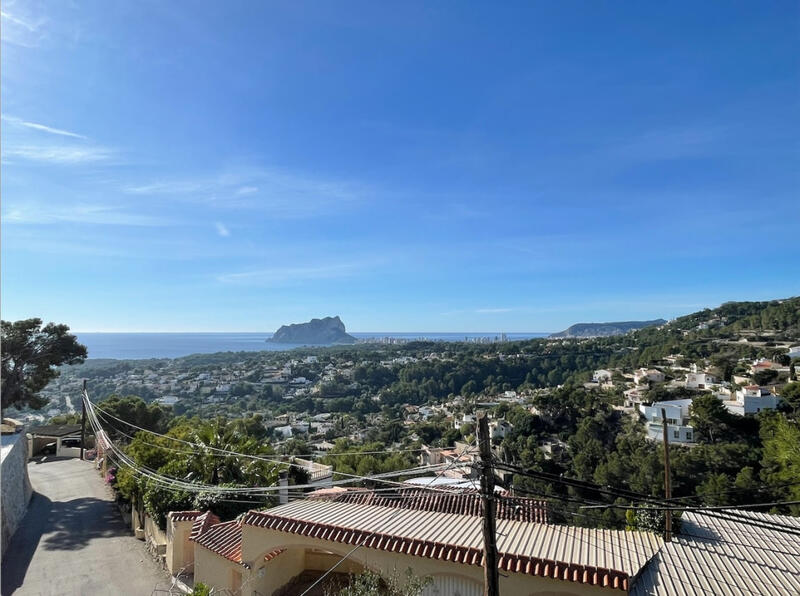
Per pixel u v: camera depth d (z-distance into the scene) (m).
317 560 15.05
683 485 36.19
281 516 12.99
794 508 20.16
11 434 27.39
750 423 47.47
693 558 11.27
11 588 15.96
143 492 21.22
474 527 12.49
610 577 9.66
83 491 30.20
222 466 22.08
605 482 39.66
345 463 43.72
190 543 17.20
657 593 9.72
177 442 24.53
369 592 9.83
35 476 34.38
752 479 26.83
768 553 11.59
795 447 20.73
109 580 16.56
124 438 44.75
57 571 17.42
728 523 13.48
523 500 14.66
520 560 10.28
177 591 15.45
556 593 10.09
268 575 13.48
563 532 12.31
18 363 33.53
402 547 11.18
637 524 13.42
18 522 23.53
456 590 10.60
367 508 14.16
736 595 9.72
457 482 17.88
